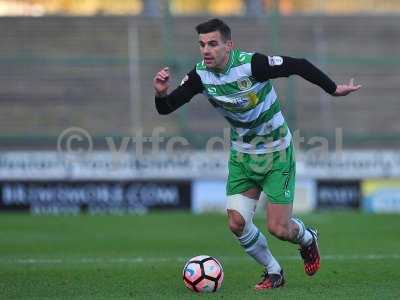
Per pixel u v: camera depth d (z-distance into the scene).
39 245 46.66
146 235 52.09
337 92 27.53
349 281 31.64
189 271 28.45
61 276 33.81
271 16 81.75
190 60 77.81
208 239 49.78
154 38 86.94
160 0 89.19
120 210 68.19
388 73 85.06
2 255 42.03
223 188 69.12
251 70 27.12
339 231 53.78
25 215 65.75
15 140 74.62
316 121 81.88
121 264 38.00
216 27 26.77
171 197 68.69
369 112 83.06
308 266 29.45
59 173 67.81
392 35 91.56
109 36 87.50
